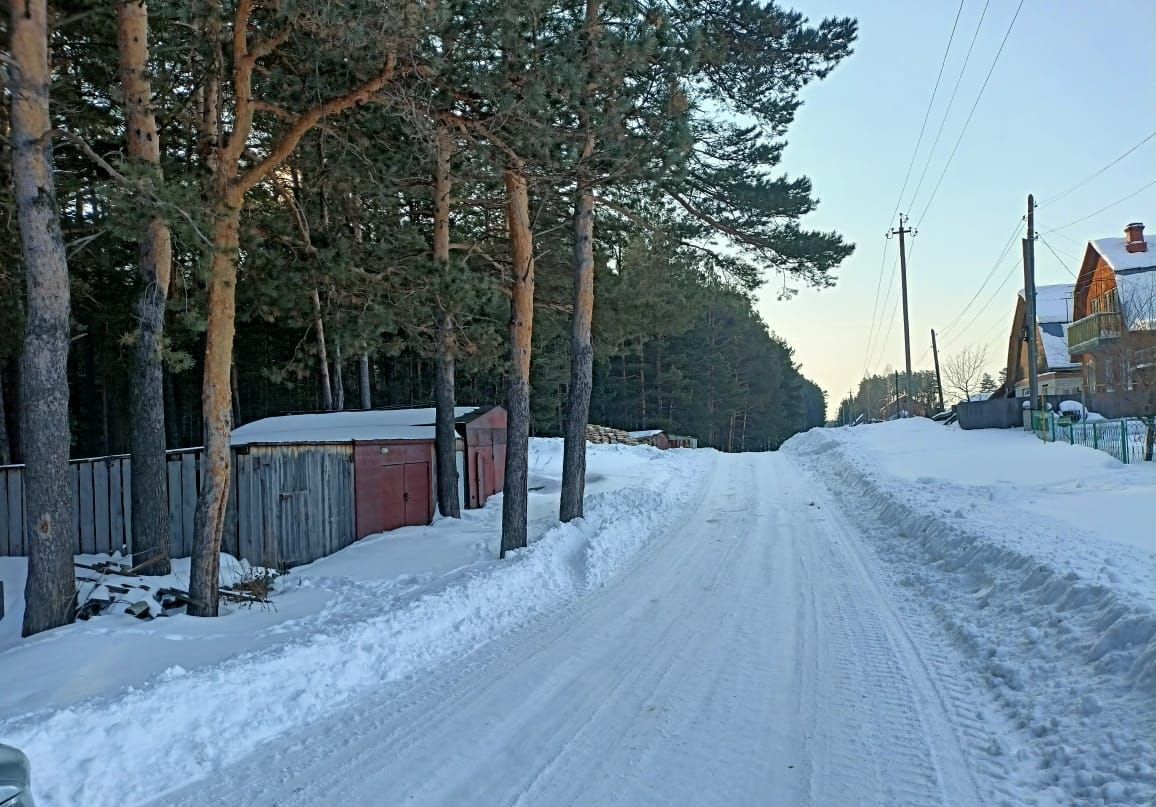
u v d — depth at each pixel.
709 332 56.34
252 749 4.81
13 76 7.19
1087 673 4.95
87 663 6.27
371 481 14.34
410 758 4.57
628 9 9.29
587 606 8.27
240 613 8.62
